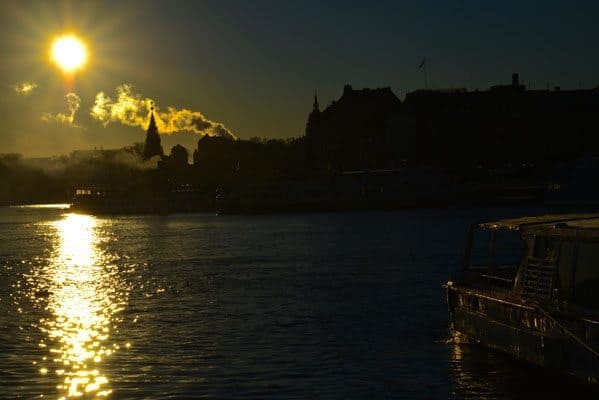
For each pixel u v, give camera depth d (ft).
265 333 146.51
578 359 96.07
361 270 264.31
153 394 107.55
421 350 127.24
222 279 249.14
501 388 105.29
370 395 104.94
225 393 107.45
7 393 108.99
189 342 139.54
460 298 122.42
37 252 431.02
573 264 100.22
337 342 136.05
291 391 107.65
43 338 146.10
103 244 494.59
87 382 113.80
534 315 103.09
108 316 171.94
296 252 363.76
